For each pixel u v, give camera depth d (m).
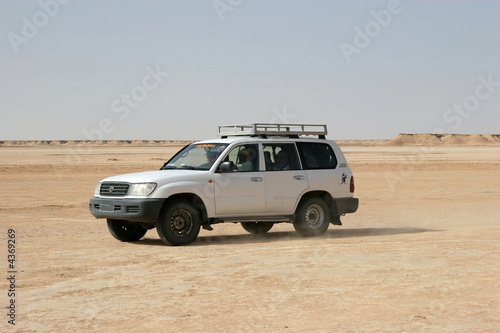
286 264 9.69
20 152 111.75
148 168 45.47
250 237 13.56
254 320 6.56
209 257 10.44
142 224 12.52
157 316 6.73
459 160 67.62
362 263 9.76
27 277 8.81
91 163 54.56
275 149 13.30
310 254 10.68
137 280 8.57
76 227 14.91
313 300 7.41
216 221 12.47
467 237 13.07
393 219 17.45
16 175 37.16
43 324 6.42
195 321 6.53
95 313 6.86
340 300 7.41
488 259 10.11
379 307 7.09
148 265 9.72
